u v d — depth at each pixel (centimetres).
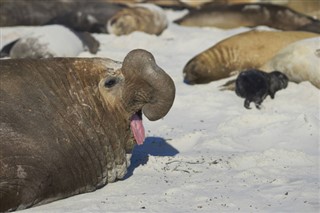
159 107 1513
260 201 1407
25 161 1375
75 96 1487
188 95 2408
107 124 1505
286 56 2488
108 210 1359
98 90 1515
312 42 2473
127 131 1547
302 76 2436
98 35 3566
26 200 1372
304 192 1445
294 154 1714
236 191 1476
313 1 3912
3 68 1459
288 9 3744
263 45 2692
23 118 1410
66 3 3838
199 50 3167
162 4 4375
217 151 1812
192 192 1472
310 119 1978
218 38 3347
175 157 1733
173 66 2852
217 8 3822
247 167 1670
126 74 1516
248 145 1875
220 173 1611
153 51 3161
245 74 2316
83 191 1479
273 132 1939
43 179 1392
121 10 3638
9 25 3775
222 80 2650
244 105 2264
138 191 1490
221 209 1365
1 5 3775
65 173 1431
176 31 3653
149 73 1492
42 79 1474
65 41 2941
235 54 2681
